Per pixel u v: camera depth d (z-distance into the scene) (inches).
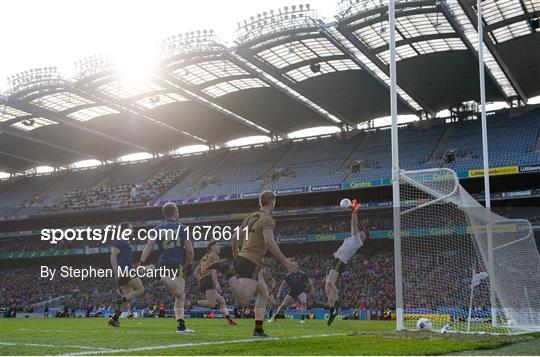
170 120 2332.7
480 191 1983.3
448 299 636.7
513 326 528.7
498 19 1445.6
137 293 612.7
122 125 2413.9
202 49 1686.8
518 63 1742.1
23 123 2342.5
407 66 1777.8
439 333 423.5
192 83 1934.1
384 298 1800.0
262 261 359.9
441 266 657.6
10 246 2765.7
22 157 2888.8
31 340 366.6
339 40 1582.2
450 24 1451.8
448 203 668.1
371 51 1632.6
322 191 2108.8
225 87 1985.7
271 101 2129.7
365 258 2034.9
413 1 1369.3
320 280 1988.2
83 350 286.4
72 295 2359.7
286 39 1590.8
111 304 2199.8
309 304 1872.5
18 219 2738.7
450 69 1808.6
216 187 2454.5
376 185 2004.2
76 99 2090.3
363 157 2281.0
